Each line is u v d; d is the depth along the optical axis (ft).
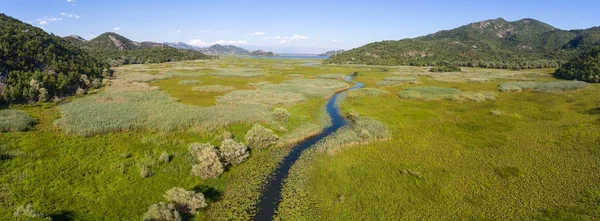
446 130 145.28
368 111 186.19
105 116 148.56
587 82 282.97
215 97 218.59
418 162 107.45
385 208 78.95
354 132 139.54
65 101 189.06
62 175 89.97
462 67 517.14
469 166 103.04
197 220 75.61
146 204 79.61
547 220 71.00
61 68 235.20
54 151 107.04
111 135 127.03
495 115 171.42
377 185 91.09
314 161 110.73
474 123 156.15
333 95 245.86
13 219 66.39
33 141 114.93
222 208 81.41
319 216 77.15
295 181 96.07
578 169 96.78
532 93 240.32
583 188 84.74
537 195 82.38
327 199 84.84
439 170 100.42
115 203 78.59
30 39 248.73
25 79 192.95
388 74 395.55
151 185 88.63
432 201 81.56
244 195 88.12
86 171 93.71
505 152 114.73
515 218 72.54
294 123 156.56
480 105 199.21
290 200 85.05
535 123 153.38
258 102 197.26
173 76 331.36
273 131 137.90
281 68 476.95
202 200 79.15
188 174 96.78
